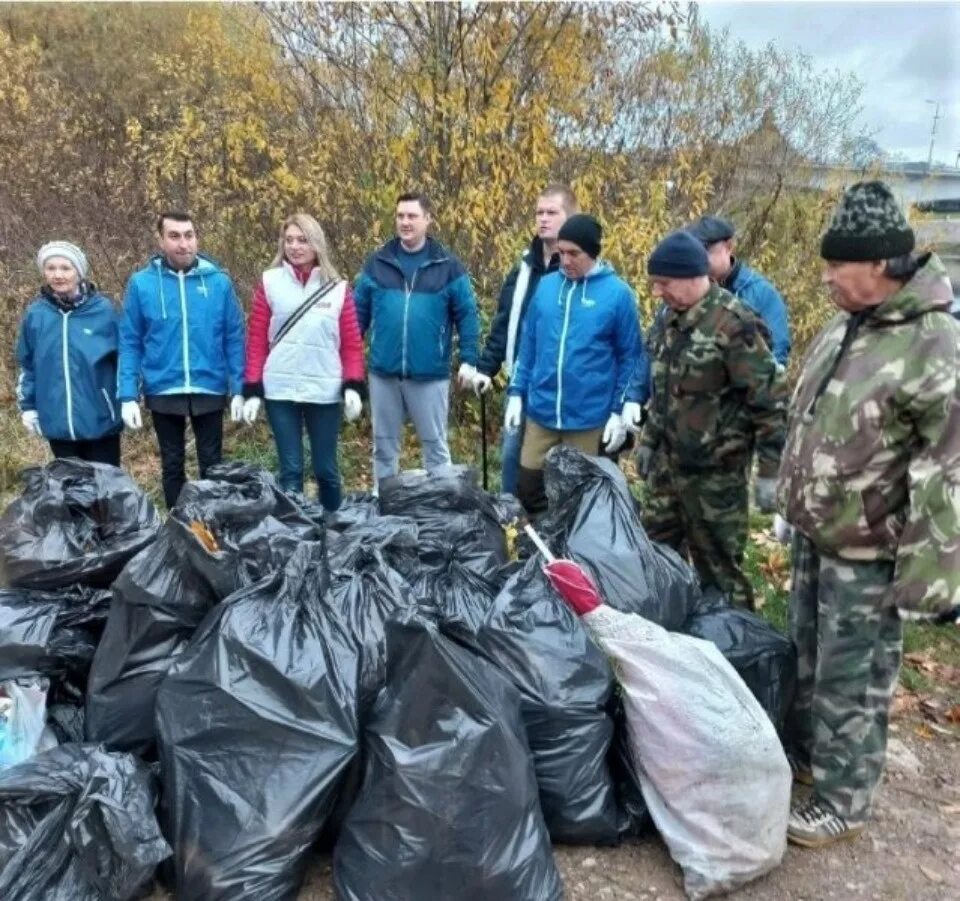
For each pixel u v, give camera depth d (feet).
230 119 23.93
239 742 7.88
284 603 8.50
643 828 9.12
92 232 25.86
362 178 22.52
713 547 11.94
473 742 7.56
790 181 29.71
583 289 13.50
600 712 8.75
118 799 7.72
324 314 15.31
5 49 30.86
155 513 11.42
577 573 8.67
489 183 21.43
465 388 19.51
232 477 11.05
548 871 7.93
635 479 19.58
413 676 7.77
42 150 27.86
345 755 7.82
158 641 8.93
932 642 13.83
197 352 15.33
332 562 9.41
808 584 9.50
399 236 16.42
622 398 13.51
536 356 14.11
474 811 7.49
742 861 8.38
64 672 9.55
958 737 11.51
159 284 15.10
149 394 15.42
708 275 11.00
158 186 25.00
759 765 8.28
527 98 22.57
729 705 8.38
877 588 8.44
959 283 28.12
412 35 22.06
